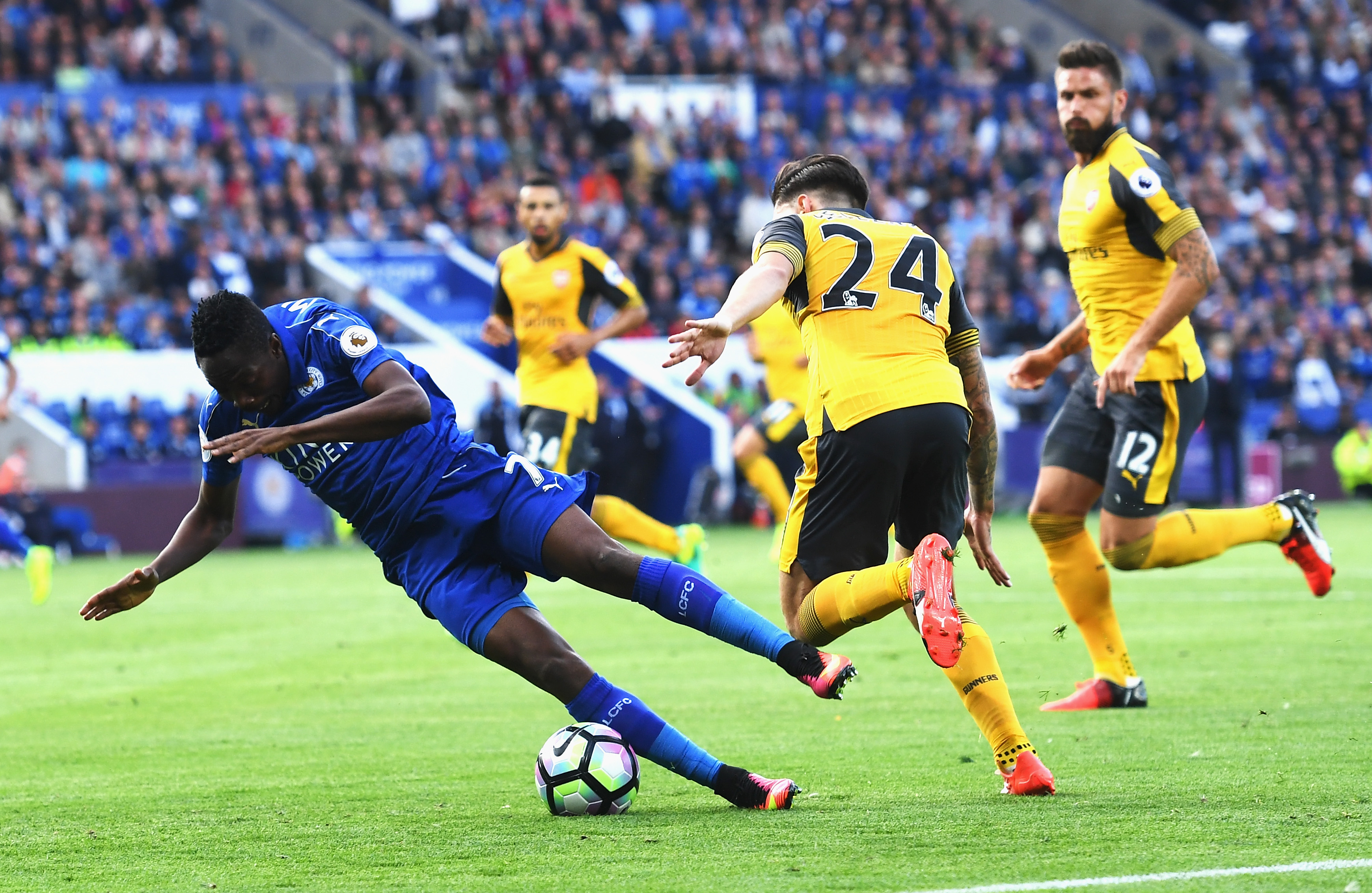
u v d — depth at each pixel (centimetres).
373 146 8862
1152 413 2112
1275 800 1435
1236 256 9188
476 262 8225
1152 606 3503
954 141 9831
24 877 1280
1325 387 8400
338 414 1377
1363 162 10562
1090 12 11431
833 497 1534
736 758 1786
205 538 1570
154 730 2158
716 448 7350
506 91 9525
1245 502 7125
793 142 9606
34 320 7412
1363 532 5584
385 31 10050
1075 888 1116
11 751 2003
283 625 3638
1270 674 2388
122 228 7831
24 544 4256
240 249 7894
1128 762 1673
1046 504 2166
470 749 1923
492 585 1476
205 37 9331
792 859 1238
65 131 8462
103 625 3744
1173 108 10300
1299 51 10931
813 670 1376
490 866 1259
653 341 7669
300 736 2070
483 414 6956
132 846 1391
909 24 10806
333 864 1290
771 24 10444
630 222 8825
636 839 1342
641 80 9812
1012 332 8138
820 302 1555
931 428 1512
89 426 6912
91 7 9194
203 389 7300
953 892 1113
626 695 1491
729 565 4934
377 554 1520
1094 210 2114
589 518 1470
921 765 1711
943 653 1352
